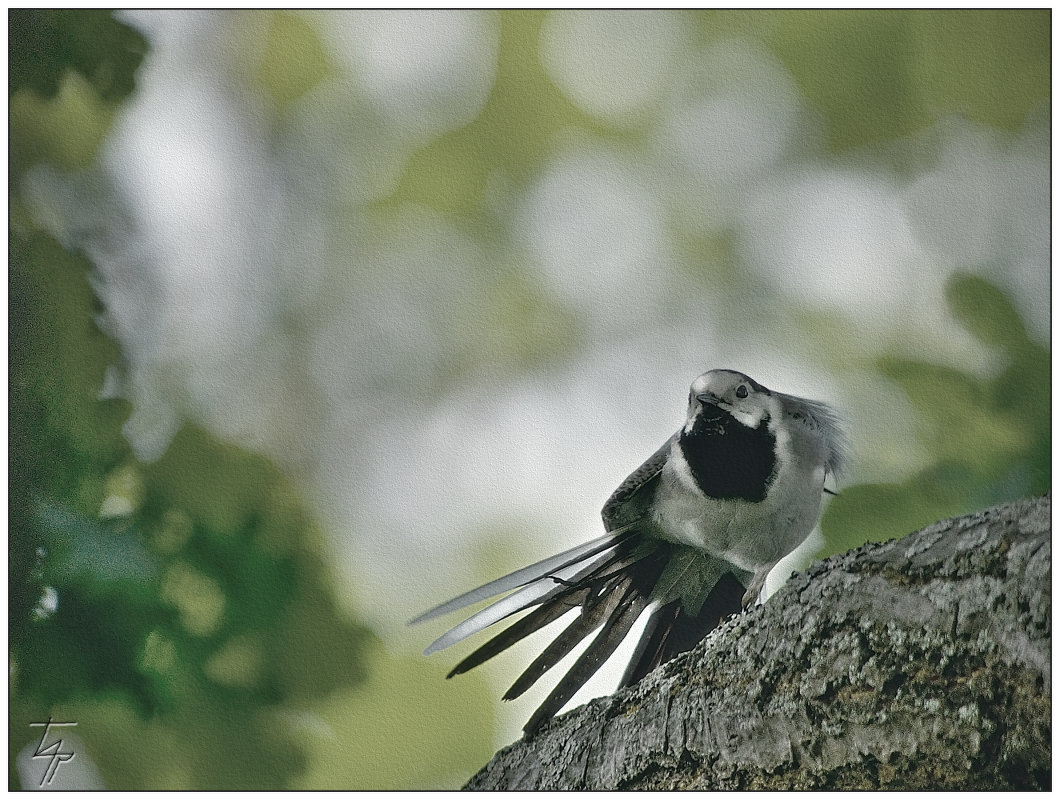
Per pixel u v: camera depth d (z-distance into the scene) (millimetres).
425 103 8141
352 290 7762
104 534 5316
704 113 7891
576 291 7805
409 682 6129
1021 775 3398
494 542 6859
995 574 3445
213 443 6152
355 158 8000
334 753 5758
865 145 7332
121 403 5684
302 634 5859
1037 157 6844
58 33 6195
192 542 5652
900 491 5660
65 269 5883
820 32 7645
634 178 7949
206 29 7555
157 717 5207
